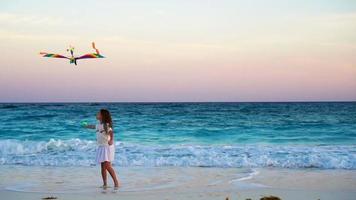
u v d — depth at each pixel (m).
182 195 8.71
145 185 9.91
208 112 43.03
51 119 31.75
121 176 11.17
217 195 8.68
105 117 9.81
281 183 9.98
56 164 13.32
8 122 29.33
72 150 16.09
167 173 11.58
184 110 49.84
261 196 8.55
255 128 26.05
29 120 30.80
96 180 10.62
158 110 49.41
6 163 13.57
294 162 12.79
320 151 15.45
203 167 12.59
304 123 28.58
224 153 15.02
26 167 12.82
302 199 8.31
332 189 9.27
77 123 28.56
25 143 17.72
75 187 9.72
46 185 9.96
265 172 11.59
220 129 25.67
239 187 9.54
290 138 21.88
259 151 15.50
